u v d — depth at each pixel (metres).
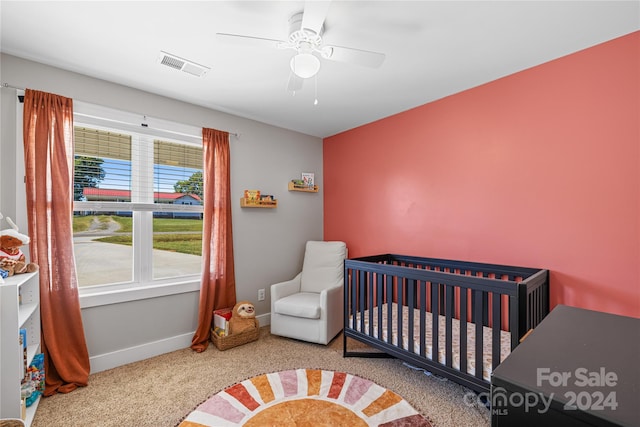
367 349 2.75
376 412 1.84
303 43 1.61
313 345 2.86
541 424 0.54
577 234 2.00
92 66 2.20
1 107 2.00
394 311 2.86
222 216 3.00
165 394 2.04
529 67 2.22
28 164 2.03
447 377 1.90
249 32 1.81
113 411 1.87
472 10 1.60
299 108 3.02
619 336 0.78
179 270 2.90
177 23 1.72
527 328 1.63
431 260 2.80
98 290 2.43
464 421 1.76
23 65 2.07
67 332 2.15
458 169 2.64
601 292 1.91
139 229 2.65
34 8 1.58
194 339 2.79
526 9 1.59
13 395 1.58
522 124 2.26
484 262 2.47
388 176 3.24
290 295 3.22
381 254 3.17
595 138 1.93
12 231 1.81
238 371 2.36
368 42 1.91
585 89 1.97
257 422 1.75
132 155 2.61
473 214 2.54
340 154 3.82
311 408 1.88
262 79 2.41
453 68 2.23
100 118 2.39
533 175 2.20
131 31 1.79
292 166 3.72
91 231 2.42
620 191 1.84
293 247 3.72
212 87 2.55
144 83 2.47
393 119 3.19
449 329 1.89
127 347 2.50
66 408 1.89
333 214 3.91
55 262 2.13
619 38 1.84
